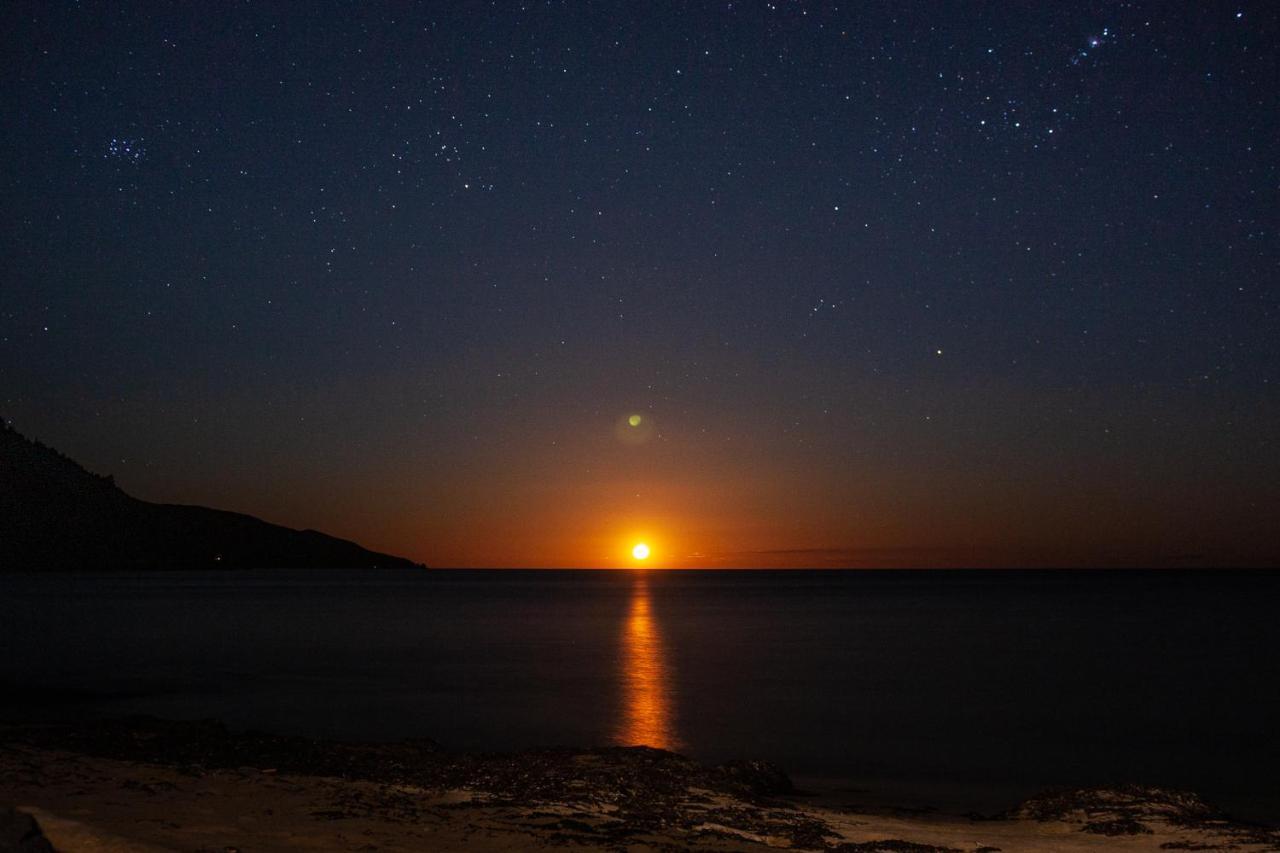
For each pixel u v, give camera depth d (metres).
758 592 141.62
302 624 61.56
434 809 10.84
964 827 13.08
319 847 8.13
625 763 14.86
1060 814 13.47
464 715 25.30
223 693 29.00
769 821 12.08
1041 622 67.75
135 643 46.69
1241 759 20.58
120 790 10.44
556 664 38.28
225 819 9.17
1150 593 129.88
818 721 24.86
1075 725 24.52
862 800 16.17
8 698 27.38
